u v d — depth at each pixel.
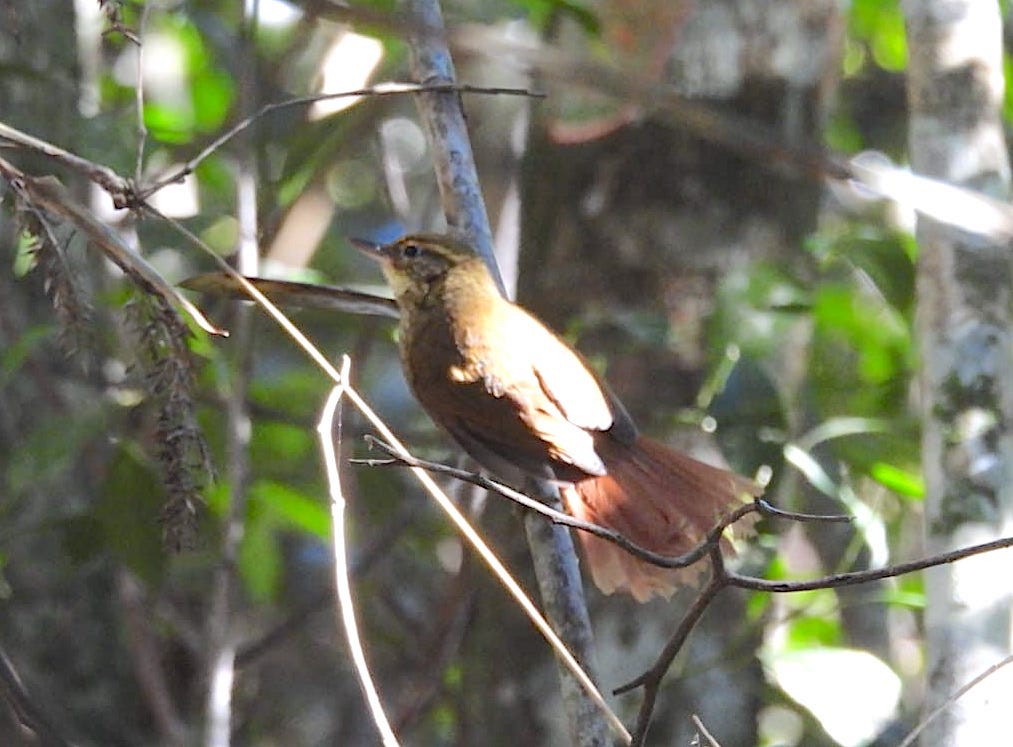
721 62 10.75
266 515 12.38
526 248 11.17
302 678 13.96
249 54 9.52
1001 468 8.62
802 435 11.22
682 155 10.75
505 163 14.79
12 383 11.31
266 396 11.91
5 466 11.30
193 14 13.98
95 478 11.55
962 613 8.34
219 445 10.55
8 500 9.90
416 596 13.70
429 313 9.10
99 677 11.71
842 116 14.62
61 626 11.61
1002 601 8.35
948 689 8.22
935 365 8.86
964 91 9.09
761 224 10.83
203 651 9.84
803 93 10.91
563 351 9.02
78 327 7.20
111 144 9.80
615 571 8.27
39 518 11.14
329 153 11.61
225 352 11.80
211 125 14.12
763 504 5.48
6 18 11.42
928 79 9.17
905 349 11.55
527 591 10.59
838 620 12.55
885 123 15.24
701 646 10.19
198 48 15.39
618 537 5.75
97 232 6.98
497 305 9.09
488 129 14.95
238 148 9.40
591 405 8.69
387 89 7.73
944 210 6.26
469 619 11.27
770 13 10.86
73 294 7.18
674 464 8.66
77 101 11.79
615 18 10.71
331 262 15.59
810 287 10.68
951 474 8.67
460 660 11.44
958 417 8.72
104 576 11.87
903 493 10.62
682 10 10.73
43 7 11.65
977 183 9.01
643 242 10.77
